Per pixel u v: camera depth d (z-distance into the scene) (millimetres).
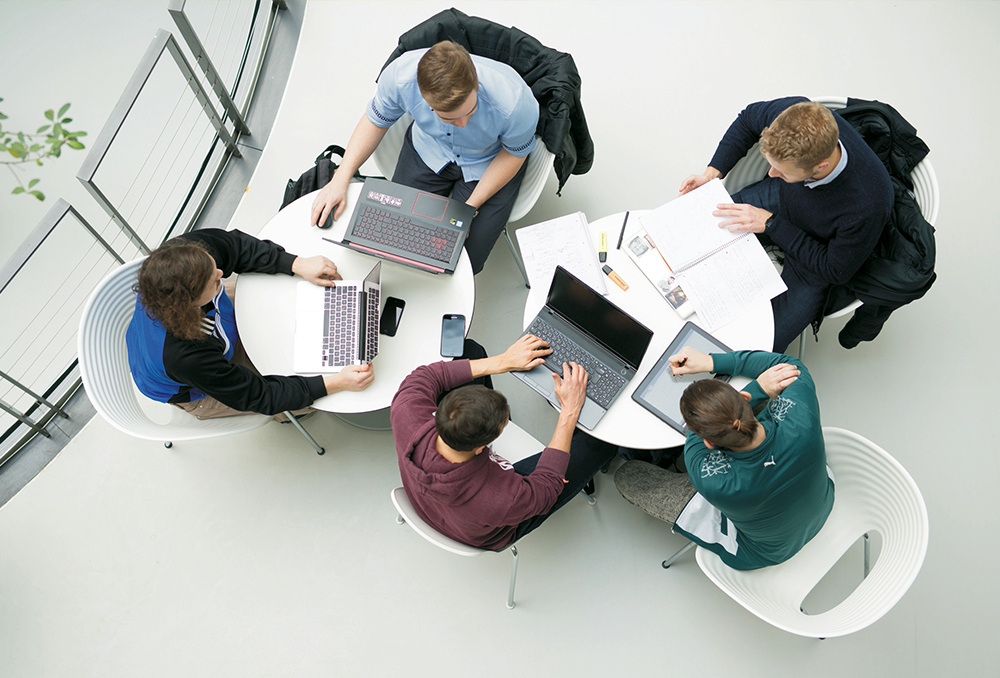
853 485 1813
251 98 3062
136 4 4078
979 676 2104
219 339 1867
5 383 3088
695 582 2260
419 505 1679
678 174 2877
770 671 2143
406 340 1926
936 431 2414
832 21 3018
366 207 1987
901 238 1889
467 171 2256
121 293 1944
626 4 3104
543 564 2301
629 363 1825
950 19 2971
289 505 2404
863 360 2533
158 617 2246
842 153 1771
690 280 1928
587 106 2986
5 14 4082
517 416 2529
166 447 2482
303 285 1943
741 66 2994
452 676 2166
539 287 1964
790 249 2018
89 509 2396
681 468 2330
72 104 4043
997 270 2596
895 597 1530
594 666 2166
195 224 2854
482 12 3125
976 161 2752
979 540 2252
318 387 1813
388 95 2037
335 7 3170
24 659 2195
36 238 2068
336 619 2240
